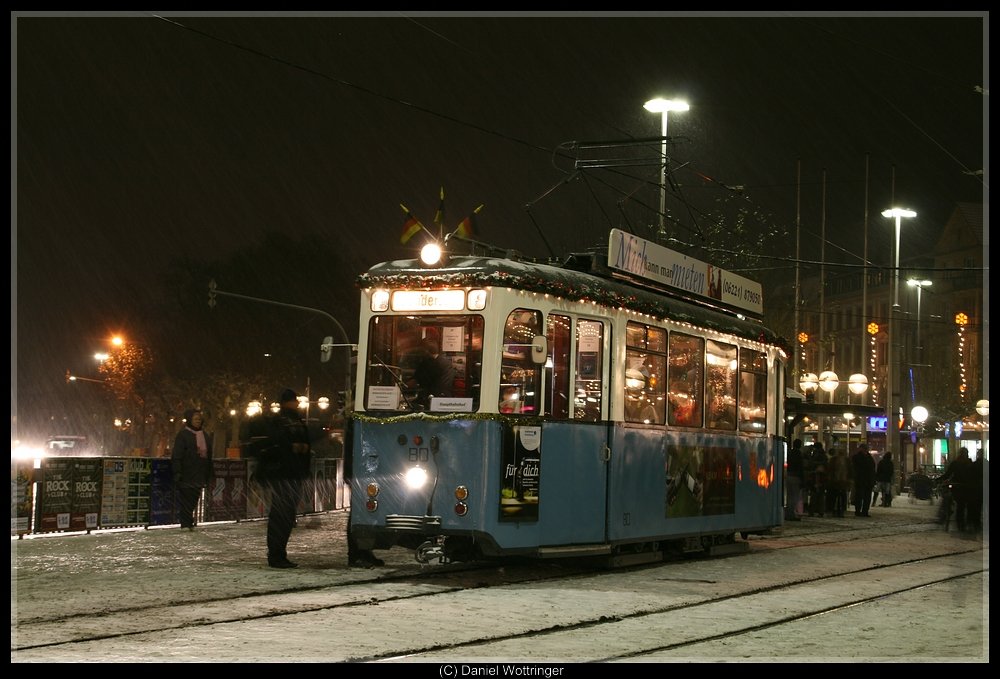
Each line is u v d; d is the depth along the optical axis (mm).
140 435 66000
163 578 13078
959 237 86375
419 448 13367
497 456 13141
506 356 13320
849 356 98000
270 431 14391
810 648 9539
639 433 15352
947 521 21688
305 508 25219
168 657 8320
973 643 9945
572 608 11359
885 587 14102
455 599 11766
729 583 14102
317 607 10906
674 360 16328
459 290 13398
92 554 15719
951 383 64250
